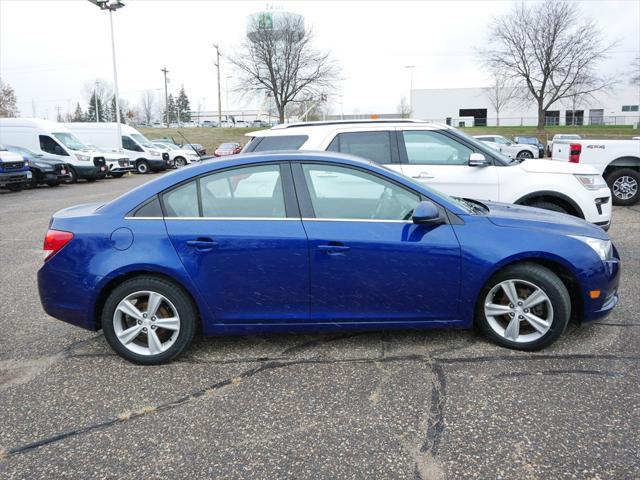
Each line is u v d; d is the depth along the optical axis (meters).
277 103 47.78
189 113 117.75
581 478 2.37
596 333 3.99
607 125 60.62
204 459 2.59
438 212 3.50
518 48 43.75
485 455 2.55
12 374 3.58
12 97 63.88
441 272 3.52
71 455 2.65
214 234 3.48
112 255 3.50
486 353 3.68
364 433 2.77
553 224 3.74
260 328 3.61
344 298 3.54
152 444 2.72
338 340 3.98
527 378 3.30
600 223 6.01
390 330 4.05
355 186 3.62
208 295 3.52
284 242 3.47
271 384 3.33
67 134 21.05
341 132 6.28
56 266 3.57
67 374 3.56
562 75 43.62
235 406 3.08
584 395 3.08
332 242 3.46
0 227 9.80
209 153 47.06
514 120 66.00
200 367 3.60
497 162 6.09
